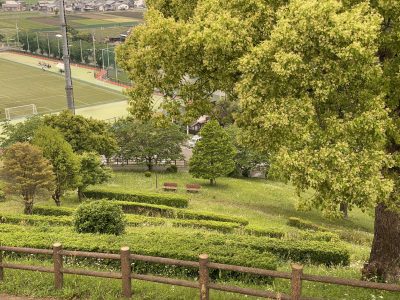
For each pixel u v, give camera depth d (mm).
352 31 10477
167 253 13359
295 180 11109
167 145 51812
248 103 12133
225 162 45375
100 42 160125
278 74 11266
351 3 11711
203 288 9656
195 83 15875
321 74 11062
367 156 10461
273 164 12570
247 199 40875
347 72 10758
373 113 10508
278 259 16047
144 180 47281
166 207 30156
